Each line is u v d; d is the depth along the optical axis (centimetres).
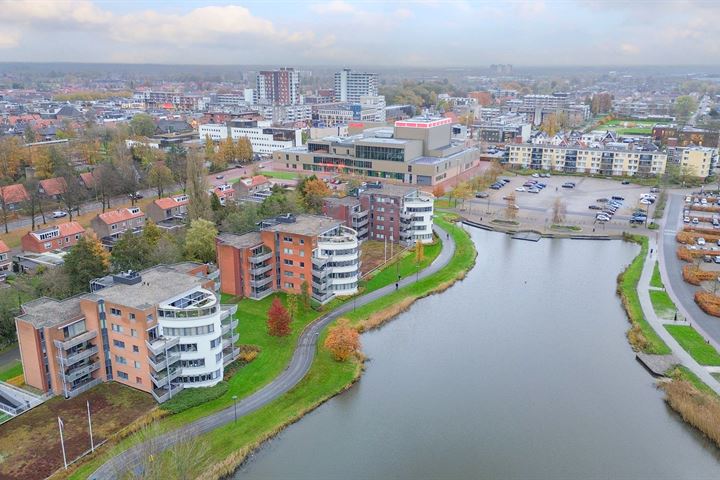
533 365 13212
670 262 19188
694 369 12700
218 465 9606
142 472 8781
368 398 11862
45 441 10006
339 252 15975
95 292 11956
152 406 11000
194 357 11500
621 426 11062
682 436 10812
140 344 11194
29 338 11212
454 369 13012
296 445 10406
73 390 11294
